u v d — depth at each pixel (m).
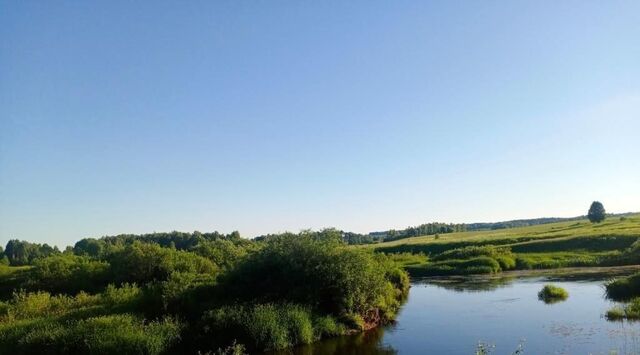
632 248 67.75
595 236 80.94
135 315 28.83
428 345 28.31
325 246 34.50
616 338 26.38
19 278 47.50
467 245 97.88
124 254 43.91
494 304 40.84
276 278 33.72
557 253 76.31
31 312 32.50
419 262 79.00
